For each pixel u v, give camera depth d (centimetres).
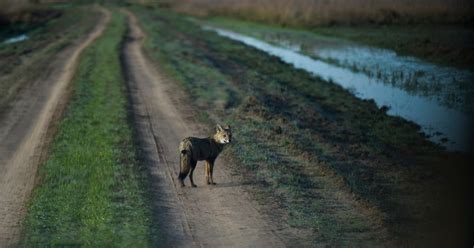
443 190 3497
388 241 2756
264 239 2766
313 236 2805
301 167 3841
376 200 3306
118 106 5388
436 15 11031
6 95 5919
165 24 14588
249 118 5069
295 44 10938
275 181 3541
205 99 5850
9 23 13550
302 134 4650
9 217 2947
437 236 2812
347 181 3553
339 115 5534
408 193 3456
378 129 5053
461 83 6831
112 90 6109
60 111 5225
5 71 7306
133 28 13500
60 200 3127
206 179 3525
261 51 10031
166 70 7462
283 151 4184
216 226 2914
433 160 4206
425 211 3152
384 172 3847
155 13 18662
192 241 2731
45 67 7619
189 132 4675
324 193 3394
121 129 4578
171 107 5528
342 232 2856
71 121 4800
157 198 3259
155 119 5075
